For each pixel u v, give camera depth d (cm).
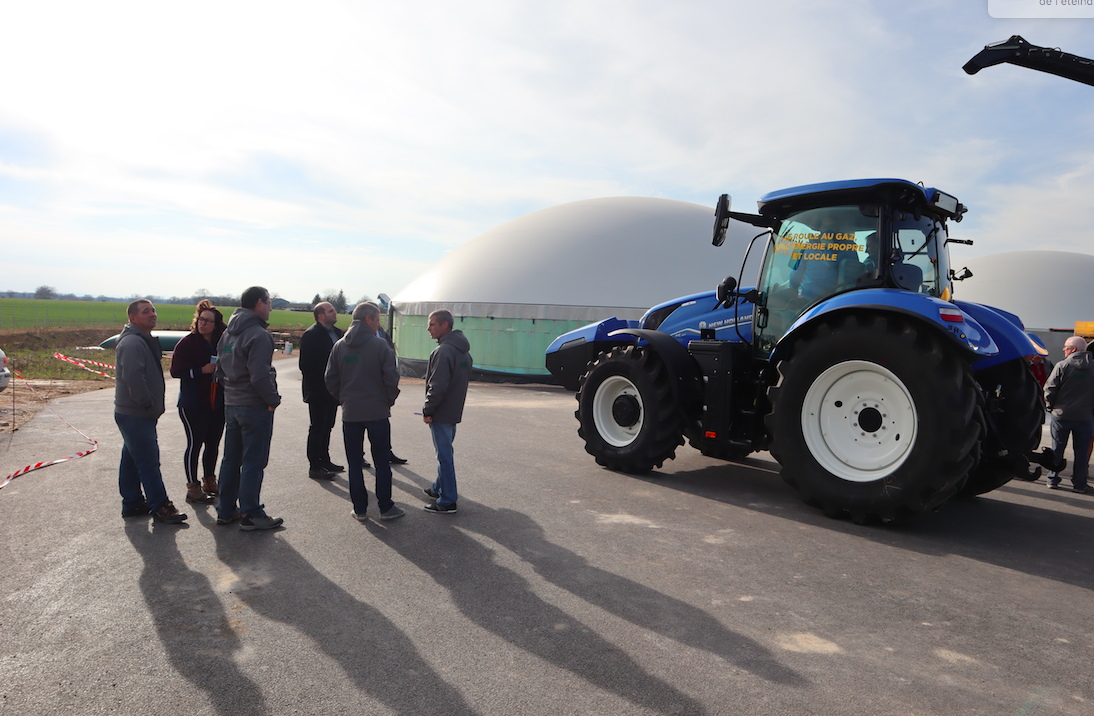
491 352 1833
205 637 282
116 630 288
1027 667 266
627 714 229
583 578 354
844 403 479
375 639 282
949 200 523
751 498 534
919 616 314
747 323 612
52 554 382
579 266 1872
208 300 518
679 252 1938
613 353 639
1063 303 2059
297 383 1727
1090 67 582
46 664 258
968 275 604
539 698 238
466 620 302
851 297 479
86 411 996
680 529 446
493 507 496
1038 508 536
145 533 423
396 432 855
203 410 503
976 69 632
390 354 455
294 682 247
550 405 1225
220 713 226
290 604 317
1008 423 531
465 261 2064
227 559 378
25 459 640
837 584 353
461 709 230
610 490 554
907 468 432
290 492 536
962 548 418
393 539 417
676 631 293
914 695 243
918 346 433
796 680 253
